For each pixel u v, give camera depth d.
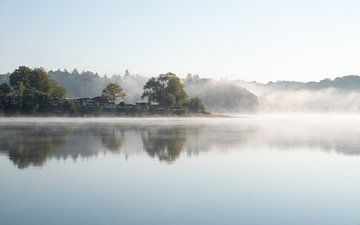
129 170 22.03
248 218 13.13
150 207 14.37
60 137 44.12
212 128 67.88
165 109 140.62
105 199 15.51
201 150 31.78
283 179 19.62
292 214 13.61
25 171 21.59
